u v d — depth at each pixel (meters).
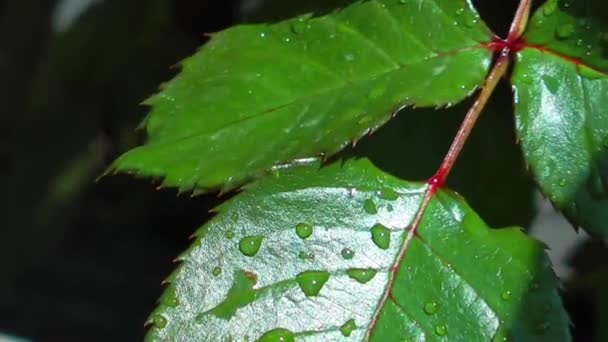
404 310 0.19
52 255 0.66
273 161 0.19
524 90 0.20
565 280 0.27
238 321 0.18
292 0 0.21
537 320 0.19
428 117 0.22
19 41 0.37
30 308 0.66
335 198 0.19
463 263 0.19
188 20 0.31
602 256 0.27
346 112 0.19
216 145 0.19
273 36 0.20
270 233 0.19
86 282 0.66
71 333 0.65
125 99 0.32
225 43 0.20
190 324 0.18
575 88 0.20
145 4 0.31
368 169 0.19
